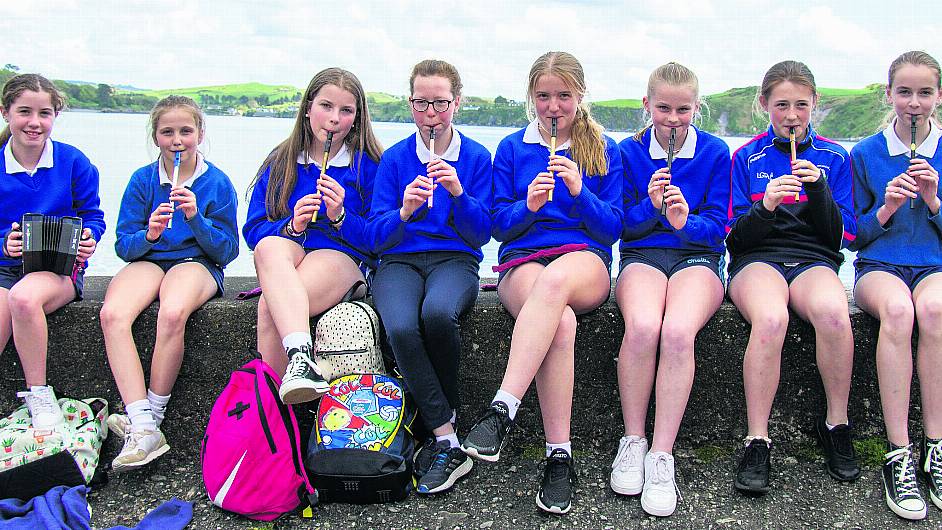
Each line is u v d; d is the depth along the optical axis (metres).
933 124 3.09
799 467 2.97
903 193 2.87
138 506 2.77
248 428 2.66
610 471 2.96
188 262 3.15
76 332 3.07
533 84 3.02
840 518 2.66
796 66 3.01
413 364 2.78
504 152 3.21
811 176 2.83
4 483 2.74
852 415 3.10
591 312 3.05
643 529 2.61
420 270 3.09
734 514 2.69
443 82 3.01
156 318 3.04
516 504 2.76
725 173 3.17
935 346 2.73
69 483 2.79
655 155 3.18
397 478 2.71
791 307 3.00
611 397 3.11
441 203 3.11
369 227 3.08
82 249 3.05
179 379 3.08
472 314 3.07
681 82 2.98
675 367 2.75
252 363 2.79
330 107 3.07
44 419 2.85
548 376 2.74
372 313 2.95
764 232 2.96
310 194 3.03
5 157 3.14
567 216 3.09
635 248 3.18
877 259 3.07
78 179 3.25
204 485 2.89
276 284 2.82
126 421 2.90
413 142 3.18
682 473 2.94
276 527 2.64
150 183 3.24
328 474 2.68
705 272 2.99
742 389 3.08
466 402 3.14
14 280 3.04
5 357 3.07
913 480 2.70
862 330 3.04
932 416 2.78
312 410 3.07
